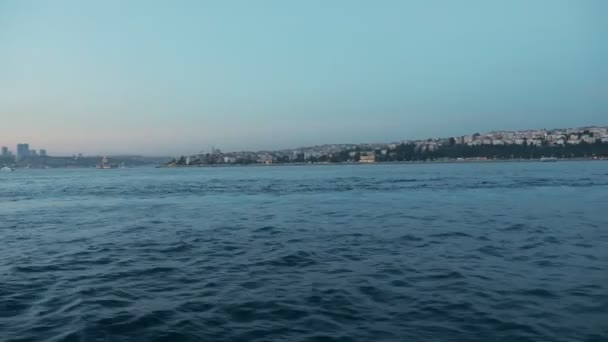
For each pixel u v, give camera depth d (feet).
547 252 52.03
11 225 88.79
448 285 38.47
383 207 113.39
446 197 140.77
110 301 35.45
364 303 34.12
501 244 57.72
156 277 43.19
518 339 26.94
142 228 81.15
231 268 46.57
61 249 60.18
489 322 29.68
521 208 104.99
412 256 50.98
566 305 32.63
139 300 35.70
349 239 64.08
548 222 79.30
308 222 85.35
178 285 40.19
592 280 39.27
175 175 455.22
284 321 30.71
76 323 30.35
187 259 51.62
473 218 87.20
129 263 49.93
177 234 72.49
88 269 47.21
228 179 315.17
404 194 155.63
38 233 77.05
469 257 49.96
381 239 63.57
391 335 28.02
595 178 225.97
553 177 239.71
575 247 54.90
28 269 47.44
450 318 30.55
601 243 57.47
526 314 30.96
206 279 42.14
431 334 28.02
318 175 354.95
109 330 29.19
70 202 149.18
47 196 179.11
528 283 38.65
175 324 30.22
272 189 194.80
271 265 47.60
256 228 77.97
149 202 143.33
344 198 144.66
